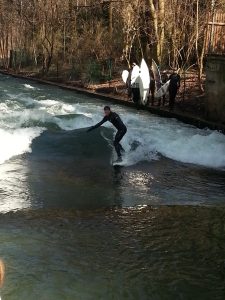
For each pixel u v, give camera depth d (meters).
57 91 26.20
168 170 11.54
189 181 10.66
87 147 13.27
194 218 8.16
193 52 24.06
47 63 34.12
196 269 6.36
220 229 7.69
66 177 10.54
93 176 10.74
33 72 35.62
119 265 6.38
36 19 36.16
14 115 16.48
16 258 6.38
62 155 12.47
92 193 9.45
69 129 15.30
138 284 5.94
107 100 22.41
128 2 25.58
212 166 12.06
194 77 21.89
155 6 25.62
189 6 23.00
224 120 15.52
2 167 11.04
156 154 12.88
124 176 10.88
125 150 13.04
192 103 18.66
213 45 20.61
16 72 37.22
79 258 6.51
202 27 20.81
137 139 13.96
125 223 7.82
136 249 6.87
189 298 5.69
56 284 5.82
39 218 7.86
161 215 8.27
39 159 11.95
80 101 22.06
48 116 16.59
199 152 12.87
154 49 24.78
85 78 27.78
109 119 12.18
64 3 33.56
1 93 24.00
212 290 5.87
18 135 13.70
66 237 7.15
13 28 40.97
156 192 9.70
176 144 13.48
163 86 18.81
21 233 7.20
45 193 9.27
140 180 10.61
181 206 8.80
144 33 27.14
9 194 9.09
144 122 16.69
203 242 7.18
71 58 31.61
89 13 33.06
